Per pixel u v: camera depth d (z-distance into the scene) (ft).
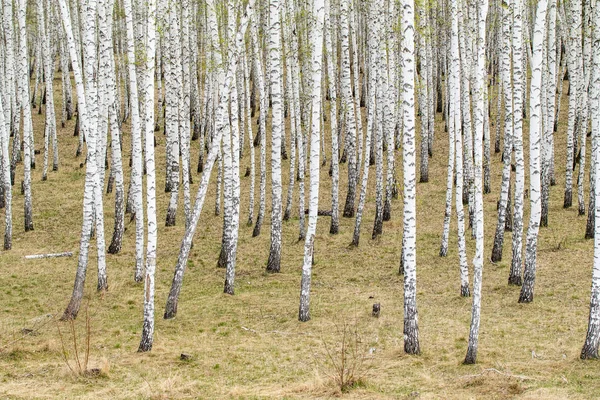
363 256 62.34
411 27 35.73
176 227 73.92
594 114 45.24
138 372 34.94
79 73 47.39
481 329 40.70
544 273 52.85
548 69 68.39
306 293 44.45
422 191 84.02
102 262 51.96
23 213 80.12
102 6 63.57
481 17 38.01
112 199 84.64
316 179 44.32
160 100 118.83
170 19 78.74
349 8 94.79
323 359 36.58
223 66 55.98
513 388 30.37
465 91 64.54
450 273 55.52
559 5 87.25
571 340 37.35
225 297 50.80
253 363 36.32
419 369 34.30
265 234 70.38
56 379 33.81
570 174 72.43
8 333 41.96
